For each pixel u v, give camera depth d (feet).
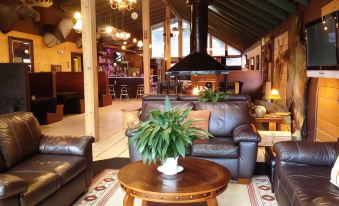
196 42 20.94
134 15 37.58
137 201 10.23
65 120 27.86
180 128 7.83
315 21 11.92
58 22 31.27
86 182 11.02
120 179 7.87
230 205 9.98
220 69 20.17
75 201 10.39
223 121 13.96
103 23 42.78
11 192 6.77
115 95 48.19
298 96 16.14
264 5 18.97
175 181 7.69
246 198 10.52
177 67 20.61
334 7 11.16
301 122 15.52
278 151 9.58
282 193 8.73
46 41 31.32
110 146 17.94
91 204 10.18
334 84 11.62
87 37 18.22
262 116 16.47
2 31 24.21
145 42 25.93
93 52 18.53
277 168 9.68
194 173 8.29
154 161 7.94
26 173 8.93
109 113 31.63
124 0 26.58
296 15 16.67
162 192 7.06
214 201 7.41
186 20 55.26
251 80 28.19
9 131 9.98
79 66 40.09
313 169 8.87
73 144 10.94
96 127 18.97
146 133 7.67
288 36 18.66
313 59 12.26
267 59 26.12
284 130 16.43
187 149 8.59
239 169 11.78
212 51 62.39
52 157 10.59
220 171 8.47
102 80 37.65
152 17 54.90
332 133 11.80
